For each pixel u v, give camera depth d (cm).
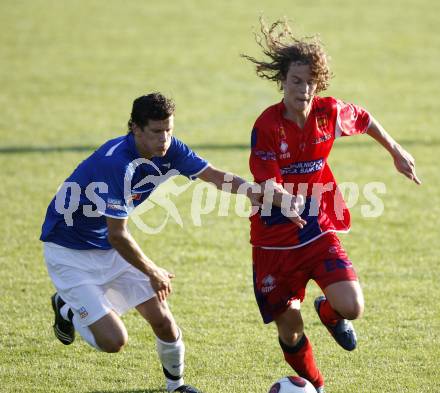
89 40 8150
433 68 7044
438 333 2366
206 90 6378
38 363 2184
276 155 1970
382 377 2075
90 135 5131
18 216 3600
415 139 5006
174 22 9000
